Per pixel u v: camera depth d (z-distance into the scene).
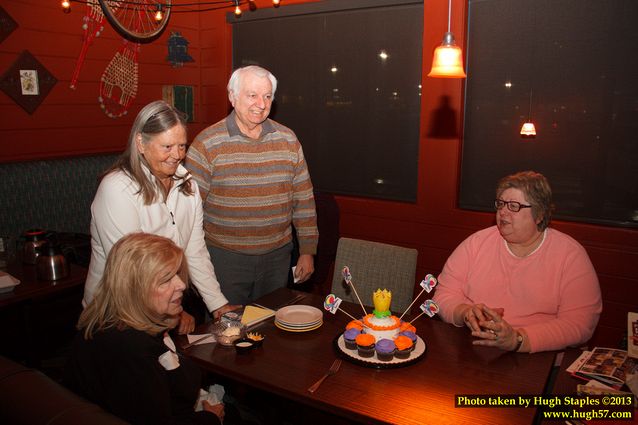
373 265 2.52
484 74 3.46
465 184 3.64
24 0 3.41
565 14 3.15
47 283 2.54
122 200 1.89
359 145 3.99
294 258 3.50
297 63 4.16
